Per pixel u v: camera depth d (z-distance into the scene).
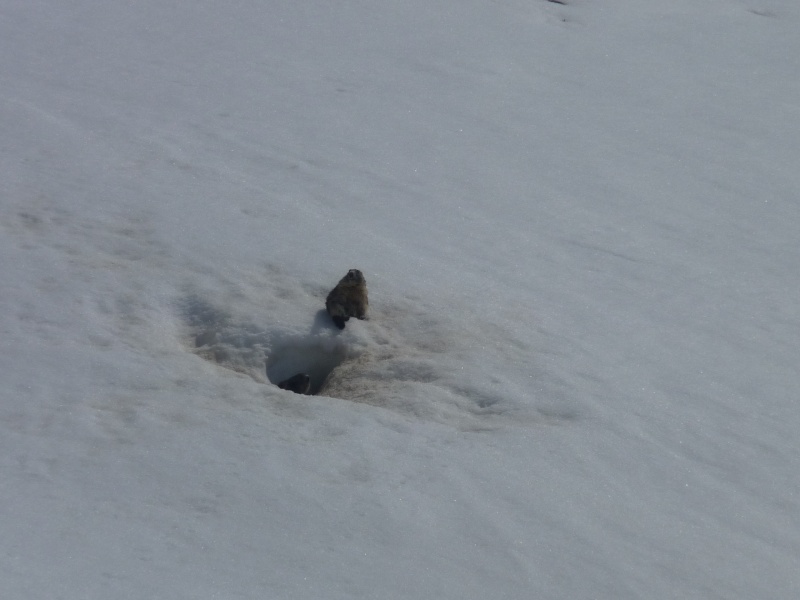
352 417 8.57
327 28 20.69
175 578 6.48
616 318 11.04
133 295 10.31
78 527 6.89
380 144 15.73
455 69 19.33
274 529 7.10
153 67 17.69
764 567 7.30
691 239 13.60
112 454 7.80
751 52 21.78
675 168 16.08
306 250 11.70
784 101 19.36
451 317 10.52
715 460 8.57
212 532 7.00
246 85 17.42
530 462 8.19
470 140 16.30
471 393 9.19
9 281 10.38
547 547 7.22
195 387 8.87
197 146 14.68
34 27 18.80
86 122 14.98
